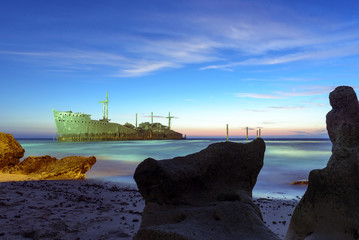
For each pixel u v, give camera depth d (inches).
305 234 97.2
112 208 296.5
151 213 150.8
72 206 291.6
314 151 2138.3
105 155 1625.2
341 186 93.5
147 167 157.3
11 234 186.7
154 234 111.5
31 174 617.6
